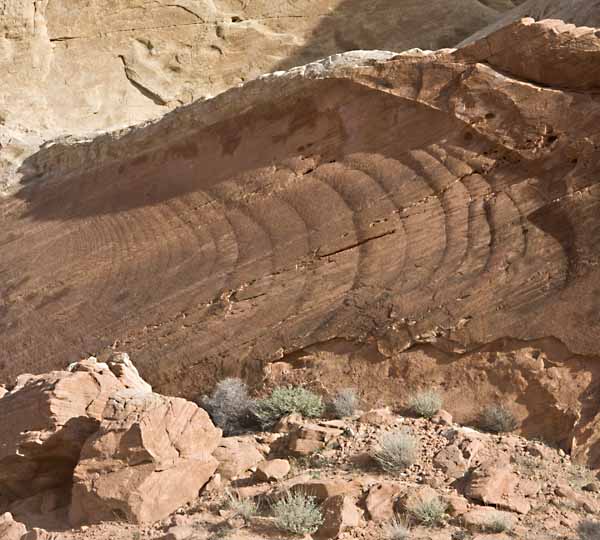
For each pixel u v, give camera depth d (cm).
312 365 1513
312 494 1171
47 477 1392
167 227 1914
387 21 2702
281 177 1800
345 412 1417
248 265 1705
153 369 1647
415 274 1521
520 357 1388
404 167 1658
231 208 1836
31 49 2625
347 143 1753
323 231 1662
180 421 1285
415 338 1455
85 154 2209
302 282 1617
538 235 1474
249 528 1150
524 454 1279
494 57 1638
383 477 1220
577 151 1512
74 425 1362
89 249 2014
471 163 1595
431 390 1420
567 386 1350
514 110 1580
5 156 2405
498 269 1465
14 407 1416
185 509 1238
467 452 1247
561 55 1566
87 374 1411
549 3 2222
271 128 1867
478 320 1430
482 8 2697
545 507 1161
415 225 1582
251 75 2702
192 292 1733
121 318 1797
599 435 1305
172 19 2700
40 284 2019
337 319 1530
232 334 1611
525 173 1549
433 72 1683
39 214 2216
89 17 2677
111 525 1229
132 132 2111
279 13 2736
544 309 1402
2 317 2011
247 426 1472
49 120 2584
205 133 1964
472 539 1087
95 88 2644
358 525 1121
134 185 2058
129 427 1273
